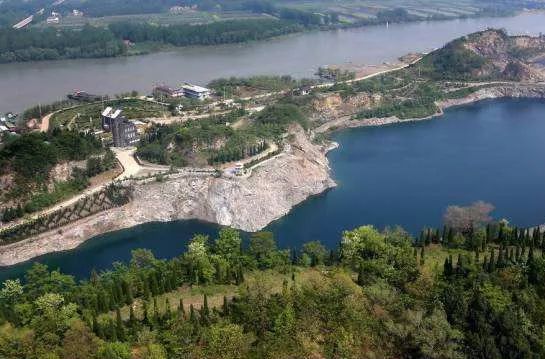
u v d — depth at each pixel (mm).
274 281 149375
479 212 196375
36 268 158375
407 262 144000
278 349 108688
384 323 113875
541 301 126562
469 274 140125
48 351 113000
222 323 119188
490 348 108312
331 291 121250
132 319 126812
